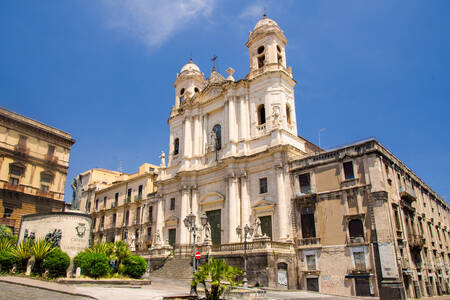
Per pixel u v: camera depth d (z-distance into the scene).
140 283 25.09
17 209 45.09
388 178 31.23
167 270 35.66
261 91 41.31
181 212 43.56
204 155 44.66
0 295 15.78
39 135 50.25
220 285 17.41
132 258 27.48
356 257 28.98
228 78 44.06
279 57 44.06
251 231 27.23
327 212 31.70
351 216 30.05
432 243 39.00
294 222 33.62
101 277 24.45
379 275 27.44
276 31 43.66
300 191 34.31
